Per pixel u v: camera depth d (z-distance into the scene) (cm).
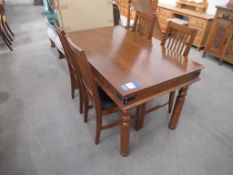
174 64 147
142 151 164
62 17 234
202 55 346
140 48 172
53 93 234
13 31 425
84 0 237
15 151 162
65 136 177
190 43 160
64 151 163
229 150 168
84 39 189
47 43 373
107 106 151
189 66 146
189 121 198
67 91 238
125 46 175
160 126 191
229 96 238
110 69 136
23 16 535
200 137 180
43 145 167
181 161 157
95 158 158
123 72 133
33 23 480
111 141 173
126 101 117
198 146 171
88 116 200
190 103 224
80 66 127
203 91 246
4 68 284
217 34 307
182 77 137
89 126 188
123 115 134
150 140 175
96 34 205
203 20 338
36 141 171
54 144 169
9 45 348
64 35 146
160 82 125
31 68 286
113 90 124
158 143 172
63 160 155
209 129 189
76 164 153
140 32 221
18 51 338
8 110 205
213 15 350
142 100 125
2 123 189
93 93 136
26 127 185
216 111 213
